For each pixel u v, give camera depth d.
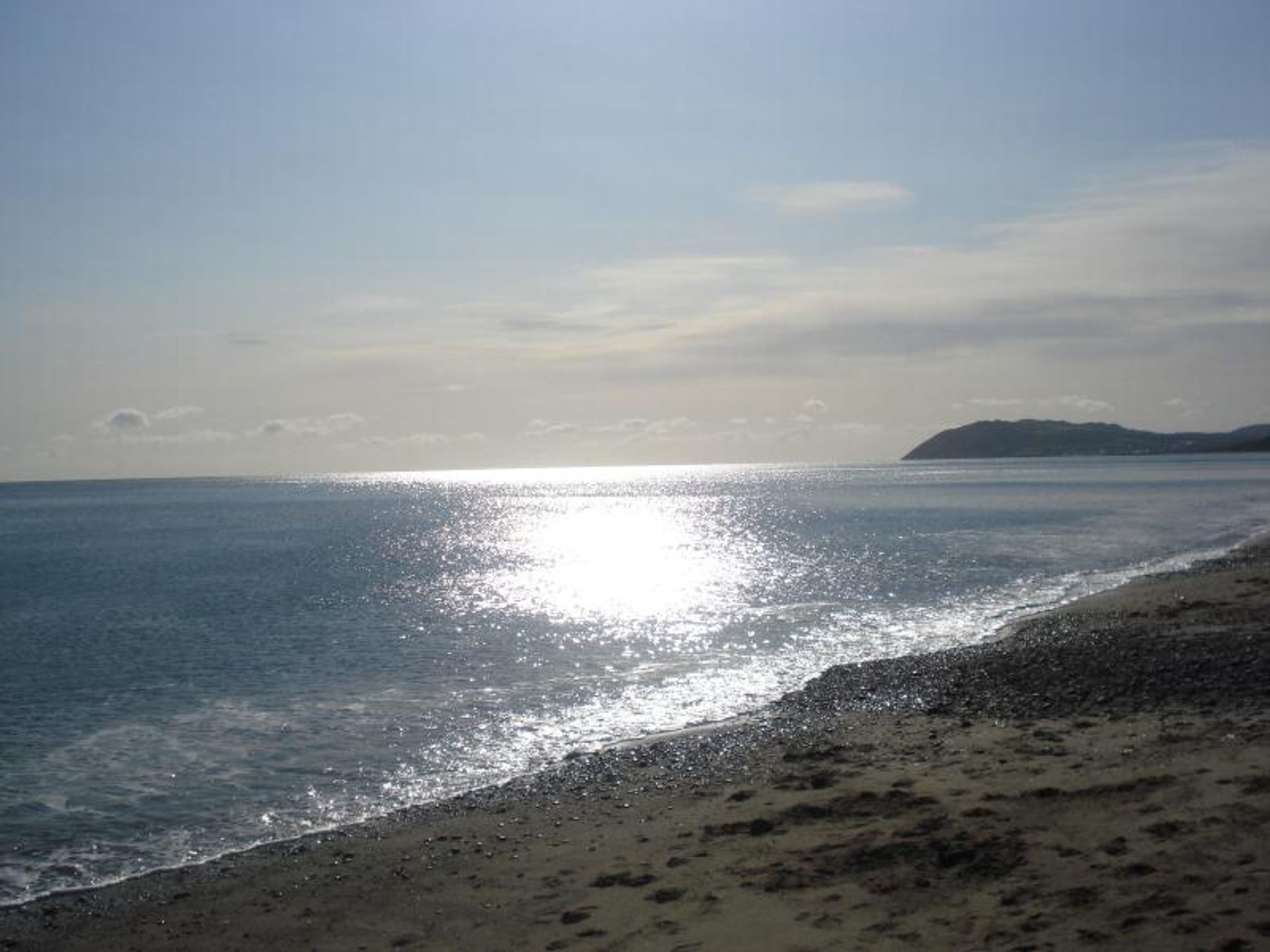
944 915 8.15
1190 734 12.97
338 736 17.17
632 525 82.75
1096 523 64.00
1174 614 25.17
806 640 25.78
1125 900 7.82
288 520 99.38
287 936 9.48
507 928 9.16
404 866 11.15
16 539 73.38
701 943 8.20
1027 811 10.44
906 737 15.02
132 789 14.53
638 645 25.62
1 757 16.27
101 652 26.19
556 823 12.31
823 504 105.56
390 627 29.69
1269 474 152.00
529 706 19.14
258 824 13.01
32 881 11.30
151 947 9.47
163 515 113.50
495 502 143.75
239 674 22.84
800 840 10.57
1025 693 17.44
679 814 12.19
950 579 37.69
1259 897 7.49
